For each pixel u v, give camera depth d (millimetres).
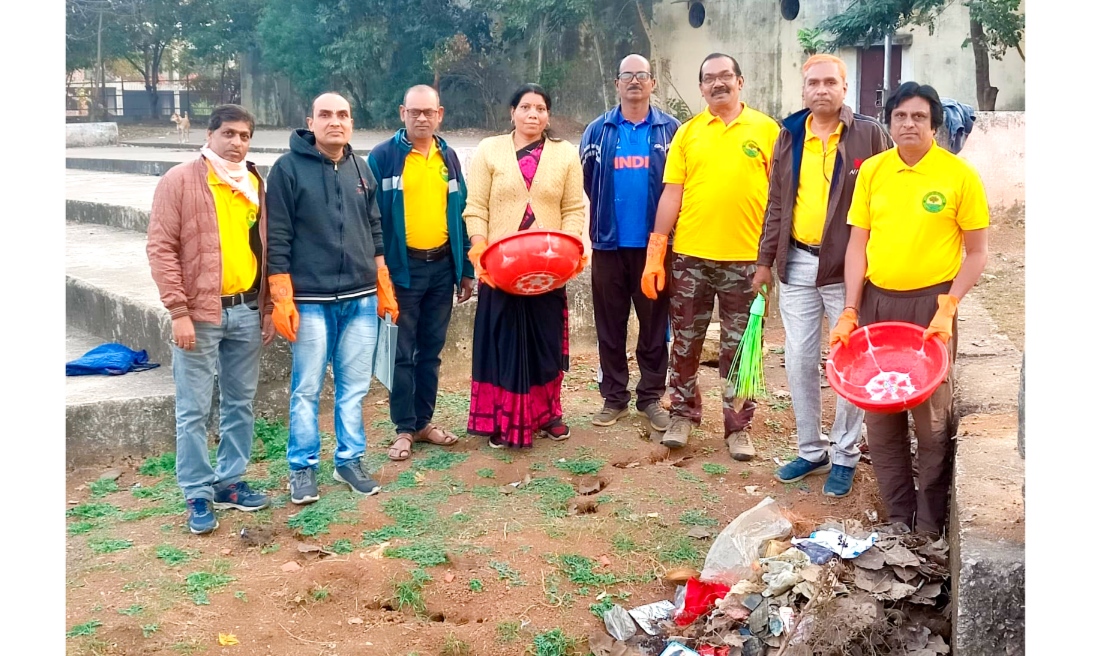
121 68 45375
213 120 4352
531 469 5273
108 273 7551
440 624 3770
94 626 3633
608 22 28797
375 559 4180
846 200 4656
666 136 5559
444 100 31281
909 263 4078
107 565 4160
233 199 4449
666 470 5254
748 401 5457
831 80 4598
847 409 4852
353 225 4801
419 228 5332
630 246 5590
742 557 3895
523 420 5496
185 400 4480
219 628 3680
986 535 3252
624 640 3674
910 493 4367
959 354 5754
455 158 5398
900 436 4285
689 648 3543
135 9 36219
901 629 3480
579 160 5496
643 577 4121
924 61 23688
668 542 4406
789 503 4855
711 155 5113
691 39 28297
